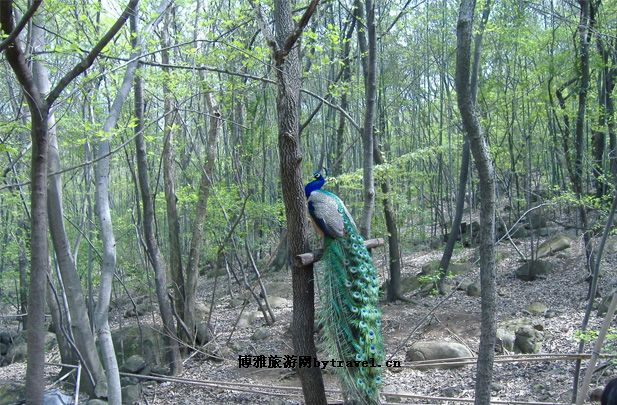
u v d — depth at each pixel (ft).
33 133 15.44
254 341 37.83
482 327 12.57
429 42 56.34
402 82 62.64
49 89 23.24
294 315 16.21
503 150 46.57
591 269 36.83
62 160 39.32
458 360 28.14
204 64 29.91
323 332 16.38
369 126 25.53
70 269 26.63
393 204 43.34
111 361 20.31
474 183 58.54
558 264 45.14
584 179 48.47
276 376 31.01
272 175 52.37
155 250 33.47
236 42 23.70
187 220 60.95
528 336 29.73
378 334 16.21
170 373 32.55
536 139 56.80
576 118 40.75
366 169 25.58
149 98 36.29
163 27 30.99
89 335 27.17
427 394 25.44
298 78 16.20
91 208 38.52
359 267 16.21
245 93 34.76
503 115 49.01
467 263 49.62
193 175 43.65
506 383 25.68
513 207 57.93
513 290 41.50
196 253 35.91
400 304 41.29
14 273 49.47
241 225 42.01
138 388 29.45
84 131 24.81
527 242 53.78
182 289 36.86
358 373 15.67
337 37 27.20
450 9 52.08
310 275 16.16
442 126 57.36
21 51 14.66
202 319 43.80
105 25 24.89
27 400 15.07
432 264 47.75
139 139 32.40
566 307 35.78
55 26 26.58
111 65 23.31
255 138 40.81
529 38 42.96
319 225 16.43
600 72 41.63
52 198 25.55
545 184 57.00
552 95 43.80
